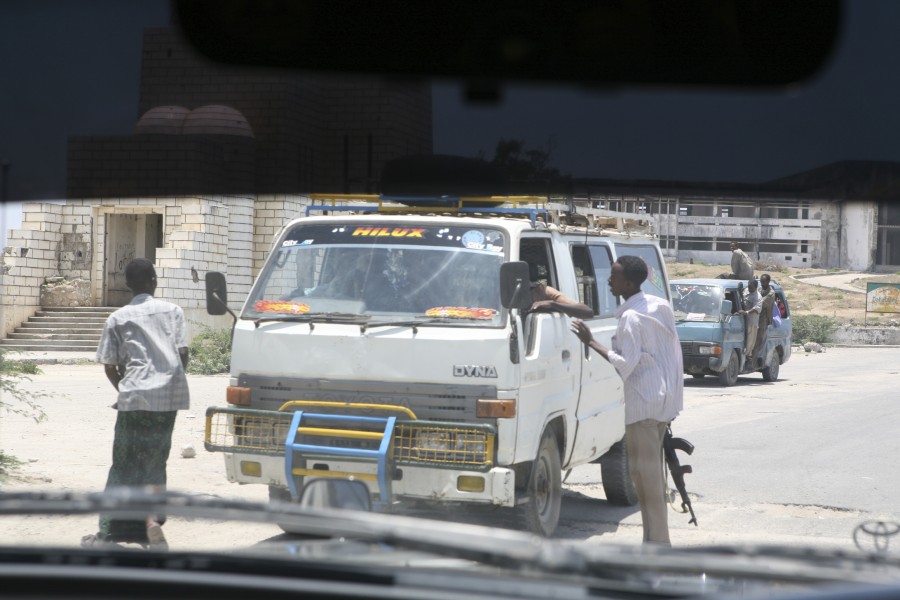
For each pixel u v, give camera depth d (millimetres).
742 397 40438
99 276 61094
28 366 21531
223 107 18484
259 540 8391
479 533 4992
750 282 46531
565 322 16750
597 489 21672
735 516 18922
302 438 14867
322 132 12867
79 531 9406
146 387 14586
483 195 5758
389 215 16281
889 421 33031
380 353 14781
